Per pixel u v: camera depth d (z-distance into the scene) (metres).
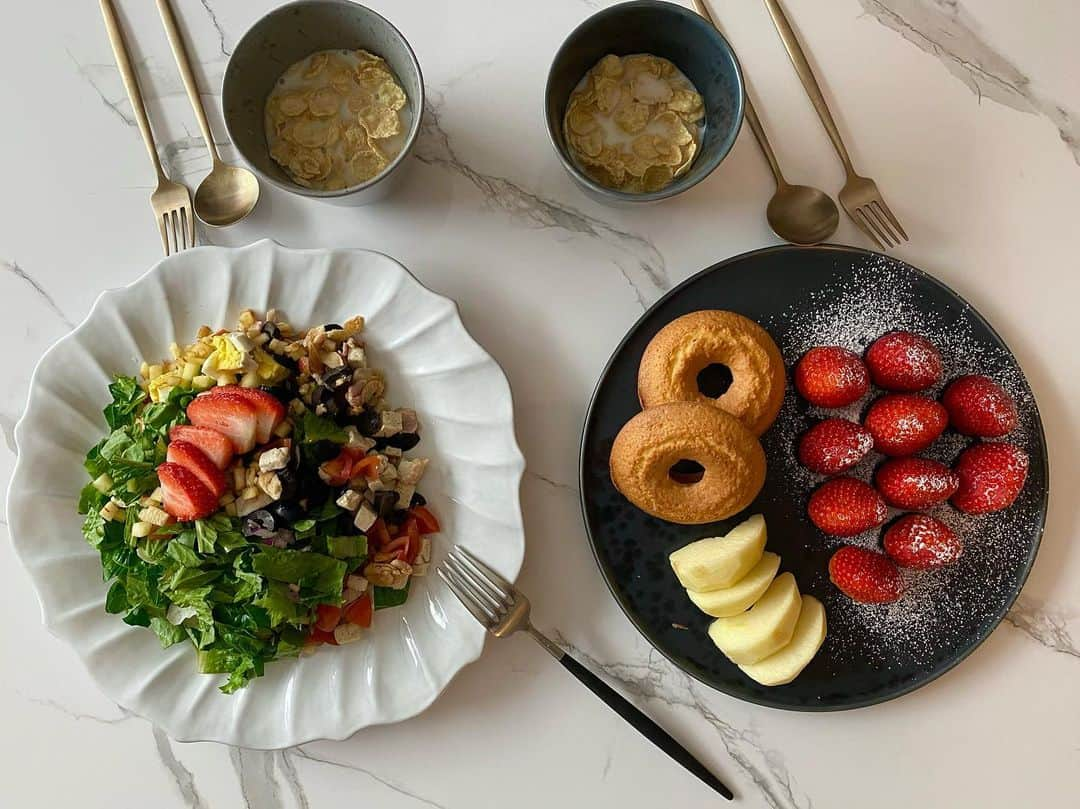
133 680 0.50
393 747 0.52
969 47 0.53
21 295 0.53
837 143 0.52
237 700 0.50
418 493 0.50
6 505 0.52
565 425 0.52
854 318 0.51
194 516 0.46
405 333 0.50
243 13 0.52
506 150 0.53
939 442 0.52
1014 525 0.51
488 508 0.50
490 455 0.50
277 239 0.52
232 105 0.46
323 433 0.47
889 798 0.53
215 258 0.49
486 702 0.52
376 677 0.50
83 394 0.50
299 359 0.49
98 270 0.53
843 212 0.53
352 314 0.50
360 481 0.48
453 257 0.52
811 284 0.51
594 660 0.52
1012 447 0.50
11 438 0.53
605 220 0.53
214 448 0.46
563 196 0.53
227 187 0.51
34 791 0.52
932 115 0.53
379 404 0.50
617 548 0.50
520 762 0.53
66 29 0.52
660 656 0.52
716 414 0.46
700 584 0.49
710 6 0.53
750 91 0.53
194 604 0.47
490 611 0.49
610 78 0.49
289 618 0.46
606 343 0.52
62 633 0.49
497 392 0.49
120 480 0.47
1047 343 0.53
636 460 0.47
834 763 0.53
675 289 0.50
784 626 0.49
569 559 0.52
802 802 0.53
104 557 0.48
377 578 0.49
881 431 0.49
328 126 0.49
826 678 0.51
